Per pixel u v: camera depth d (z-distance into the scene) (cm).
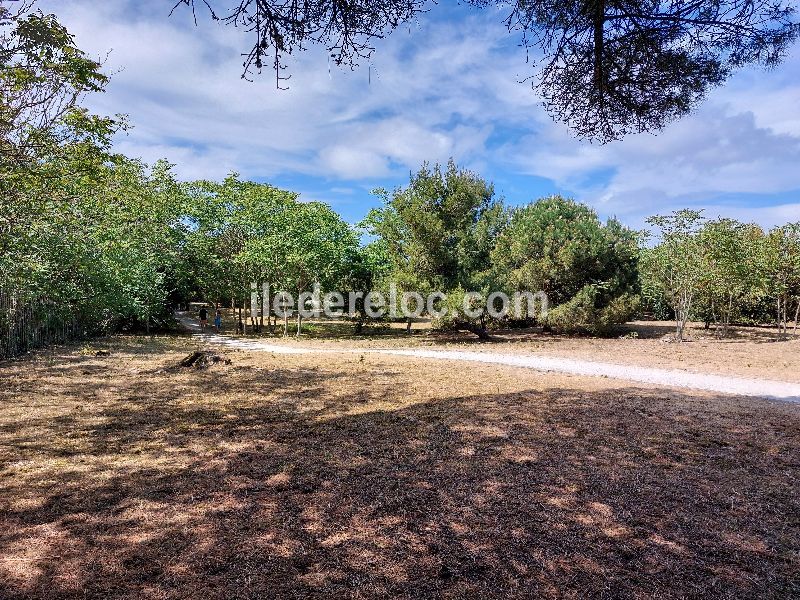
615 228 2141
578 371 1138
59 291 1669
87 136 852
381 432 627
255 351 1611
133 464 507
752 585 293
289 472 483
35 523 371
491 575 301
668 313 2964
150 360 1336
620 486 446
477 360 1352
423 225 1988
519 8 318
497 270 2208
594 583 293
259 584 290
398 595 280
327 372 1130
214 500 415
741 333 2152
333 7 284
